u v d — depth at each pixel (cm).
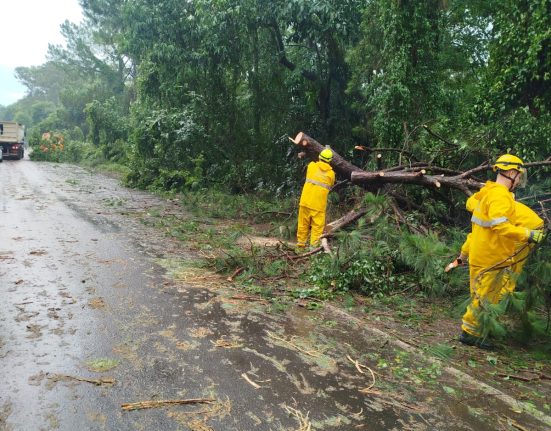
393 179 755
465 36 1295
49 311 422
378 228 630
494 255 400
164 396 296
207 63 1495
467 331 421
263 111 1561
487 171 742
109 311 433
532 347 432
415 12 899
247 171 1516
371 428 278
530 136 720
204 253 705
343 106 1424
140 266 601
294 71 1395
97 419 266
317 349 386
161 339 380
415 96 941
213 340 386
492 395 332
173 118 1555
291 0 1206
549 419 305
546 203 631
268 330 418
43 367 320
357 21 1198
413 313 501
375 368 361
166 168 1664
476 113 846
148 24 1495
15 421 259
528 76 762
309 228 782
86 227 852
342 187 932
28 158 3678
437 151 793
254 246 718
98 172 2522
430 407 310
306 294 525
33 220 880
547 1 711
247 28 1376
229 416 279
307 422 279
